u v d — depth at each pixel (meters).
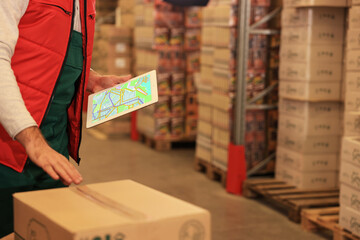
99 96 1.79
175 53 6.97
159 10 6.82
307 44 4.45
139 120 7.70
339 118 4.63
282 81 4.81
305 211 4.09
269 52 5.19
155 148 7.28
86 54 1.81
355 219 3.46
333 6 4.35
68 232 1.05
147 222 1.10
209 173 5.65
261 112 5.27
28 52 1.64
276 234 4.00
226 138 5.19
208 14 5.59
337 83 4.54
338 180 4.73
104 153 6.90
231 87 5.07
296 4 4.50
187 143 7.68
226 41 5.10
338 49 4.51
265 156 5.34
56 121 1.78
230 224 4.22
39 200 1.26
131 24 8.13
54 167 1.34
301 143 4.61
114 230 1.07
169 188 5.28
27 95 1.64
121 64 8.04
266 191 4.61
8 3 1.50
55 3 1.66
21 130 1.35
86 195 1.30
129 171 5.96
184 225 1.14
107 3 9.48
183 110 7.17
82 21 1.77
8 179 1.67
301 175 4.65
